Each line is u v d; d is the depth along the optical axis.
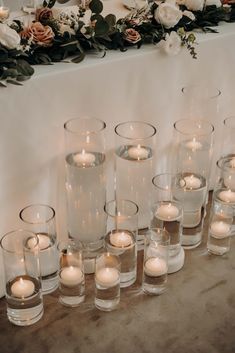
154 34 1.79
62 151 1.68
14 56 1.55
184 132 1.90
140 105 1.80
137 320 1.61
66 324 1.60
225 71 1.96
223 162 1.93
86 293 1.71
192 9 1.95
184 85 1.88
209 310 1.65
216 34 1.89
